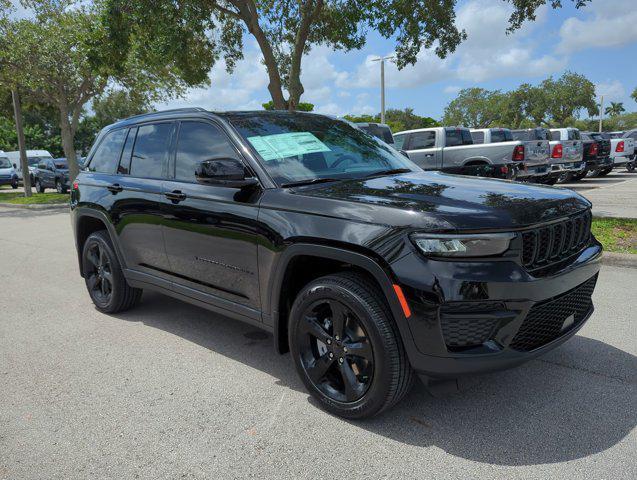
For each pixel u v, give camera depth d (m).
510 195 2.86
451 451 2.56
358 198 2.87
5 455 2.65
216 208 3.51
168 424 2.91
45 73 17.97
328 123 4.19
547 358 3.62
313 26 13.63
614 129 88.56
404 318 2.53
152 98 21.08
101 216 4.71
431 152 13.13
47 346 4.16
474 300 2.43
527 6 10.87
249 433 2.80
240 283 3.44
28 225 12.70
